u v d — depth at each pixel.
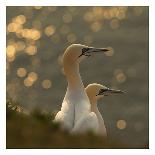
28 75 80.81
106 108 67.62
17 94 74.06
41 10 109.62
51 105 70.69
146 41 91.25
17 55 88.44
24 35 98.12
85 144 14.53
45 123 16.14
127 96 71.94
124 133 62.94
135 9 106.62
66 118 18.58
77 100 19.44
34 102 71.31
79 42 94.75
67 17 106.38
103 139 15.52
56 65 84.19
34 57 87.94
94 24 102.00
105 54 82.88
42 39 96.56
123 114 66.69
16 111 18.03
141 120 65.50
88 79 77.44
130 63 82.94
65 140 14.55
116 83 76.69
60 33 99.06
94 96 22.25
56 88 76.06
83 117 18.58
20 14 107.38
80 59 20.66
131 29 97.69
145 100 71.31
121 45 90.38
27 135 14.36
